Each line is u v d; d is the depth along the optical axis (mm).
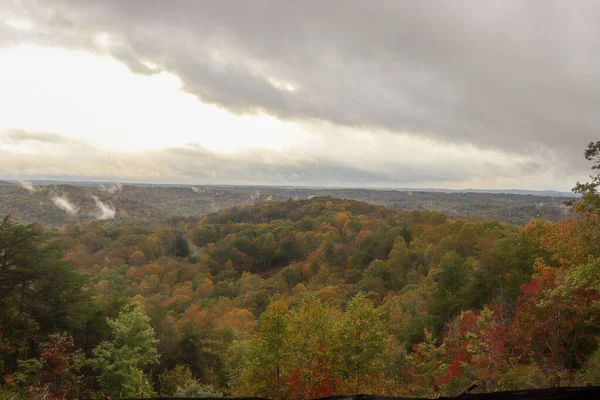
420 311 40594
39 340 25641
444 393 18094
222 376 32844
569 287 16156
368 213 175375
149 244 131125
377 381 20969
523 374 16047
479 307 31359
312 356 21031
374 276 73312
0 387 16391
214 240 161625
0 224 24375
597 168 16031
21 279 24969
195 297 85125
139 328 26531
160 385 28844
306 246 132000
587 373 15406
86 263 115562
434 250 66938
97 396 21469
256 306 71562
